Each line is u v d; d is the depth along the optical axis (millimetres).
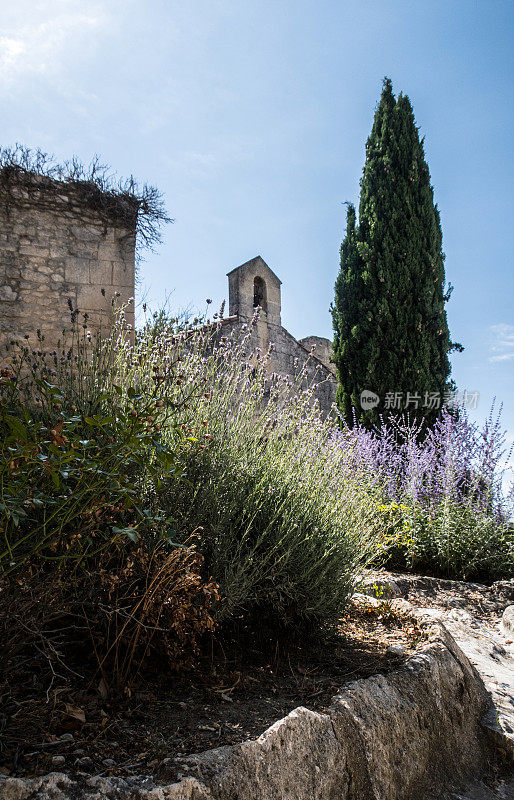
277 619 2734
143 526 2314
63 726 1792
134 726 1871
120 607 2307
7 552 1807
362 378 9352
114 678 2156
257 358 3725
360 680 2371
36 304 5953
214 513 2701
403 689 2424
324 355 12844
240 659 2580
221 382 3549
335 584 2826
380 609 3523
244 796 1579
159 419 2818
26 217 6039
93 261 6309
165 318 4039
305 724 1918
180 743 1762
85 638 2316
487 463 5492
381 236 9680
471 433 5730
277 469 3090
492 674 3189
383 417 9039
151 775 1549
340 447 3941
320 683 2344
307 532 2889
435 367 9445
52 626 2316
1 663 1995
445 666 2764
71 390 3117
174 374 2943
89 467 1847
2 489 1690
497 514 5309
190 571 2326
